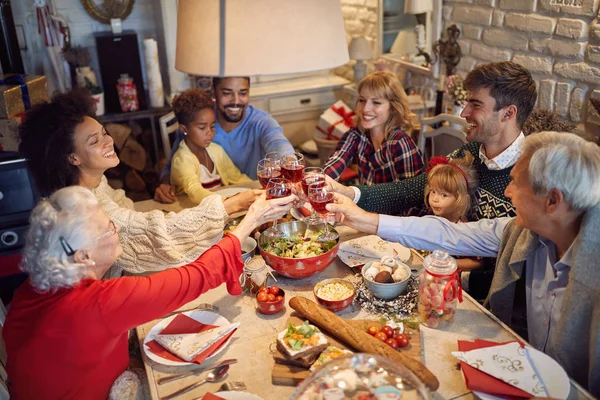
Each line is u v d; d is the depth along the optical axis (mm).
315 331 1296
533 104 1838
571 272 1269
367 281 1468
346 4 4422
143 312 1256
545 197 1271
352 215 1665
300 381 1191
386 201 2094
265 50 1012
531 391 1115
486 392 1127
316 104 4434
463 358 1211
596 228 1229
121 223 1675
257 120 2734
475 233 1648
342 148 2559
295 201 1601
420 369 1147
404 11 3350
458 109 3006
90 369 1255
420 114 3531
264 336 1364
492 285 1576
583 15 2410
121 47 3756
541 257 1470
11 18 2836
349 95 4316
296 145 4516
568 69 2539
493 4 2895
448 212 1915
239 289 1452
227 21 1004
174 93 3885
